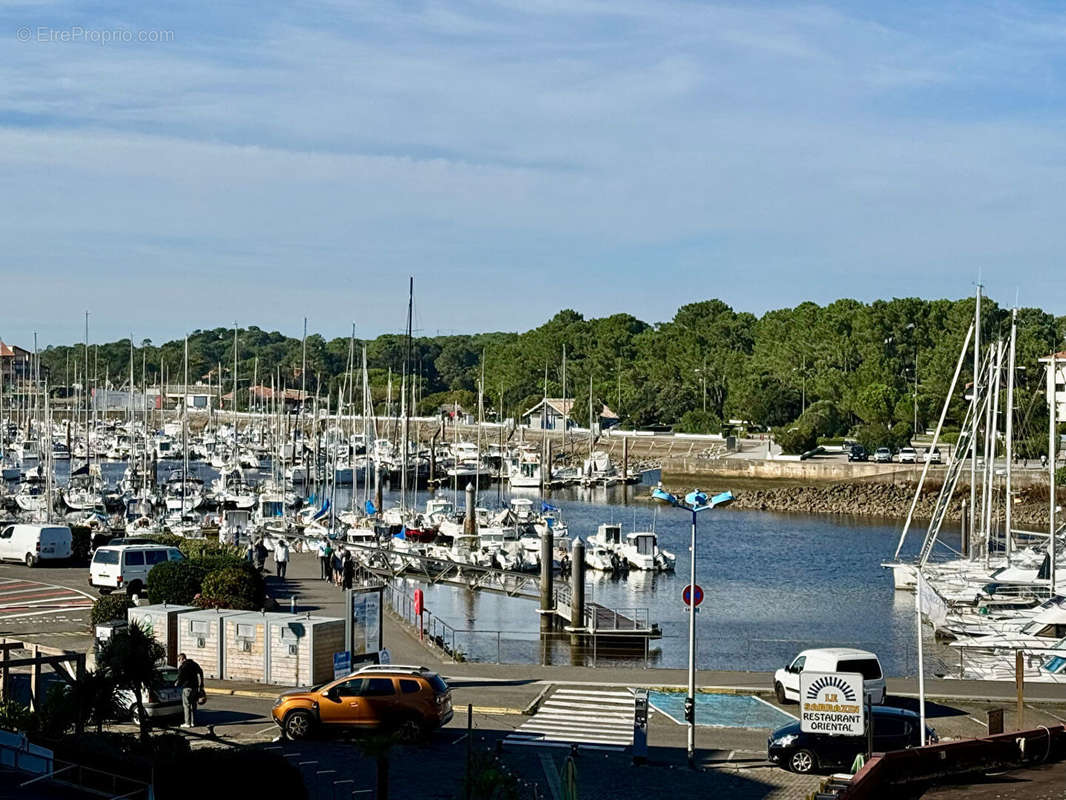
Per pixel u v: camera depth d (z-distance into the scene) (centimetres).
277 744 3756
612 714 4256
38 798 2852
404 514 11994
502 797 3027
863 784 3147
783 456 18212
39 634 5406
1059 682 4991
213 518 11650
